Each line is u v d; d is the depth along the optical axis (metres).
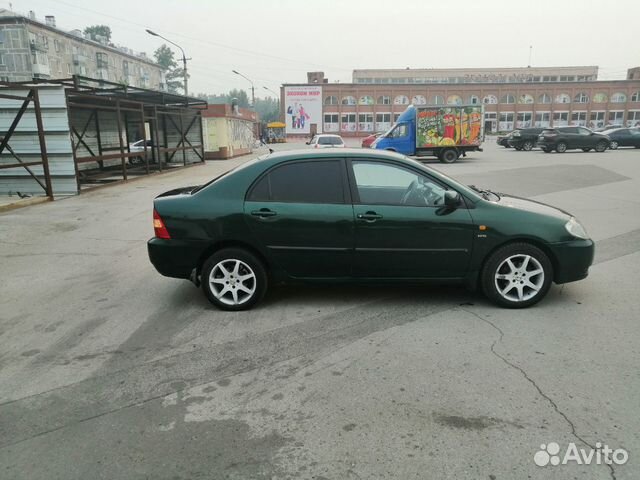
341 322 4.47
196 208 4.70
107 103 19.80
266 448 2.73
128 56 89.44
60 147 13.12
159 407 3.17
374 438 2.80
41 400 3.28
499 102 75.56
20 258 7.01
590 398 3.15
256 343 4.08
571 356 3.72
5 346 4.12
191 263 4.74
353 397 3.23
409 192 4.68
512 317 4.50
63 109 12.88
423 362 3.68
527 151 33.19
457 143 24.75
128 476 2.54
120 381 3.51
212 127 29.45
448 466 2.56
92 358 3.87
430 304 4.87
